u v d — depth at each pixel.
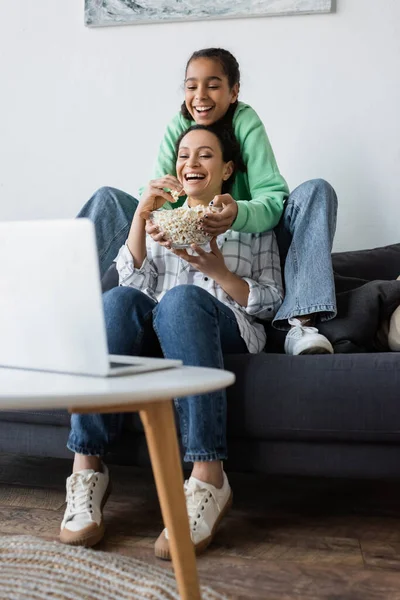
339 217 2.41
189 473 1.85
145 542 1.38
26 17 2.58
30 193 2.60
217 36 2.44
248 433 1.46
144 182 2.52
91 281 0.79
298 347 1.55
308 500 1.68
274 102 2.42
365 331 1.66
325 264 1.64
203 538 1.31
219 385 0.79
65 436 1.61
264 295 1.67
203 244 1.53
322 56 2.38
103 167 2.54
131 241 1.72
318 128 2.40
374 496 1.72
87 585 1.16
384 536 1.42
